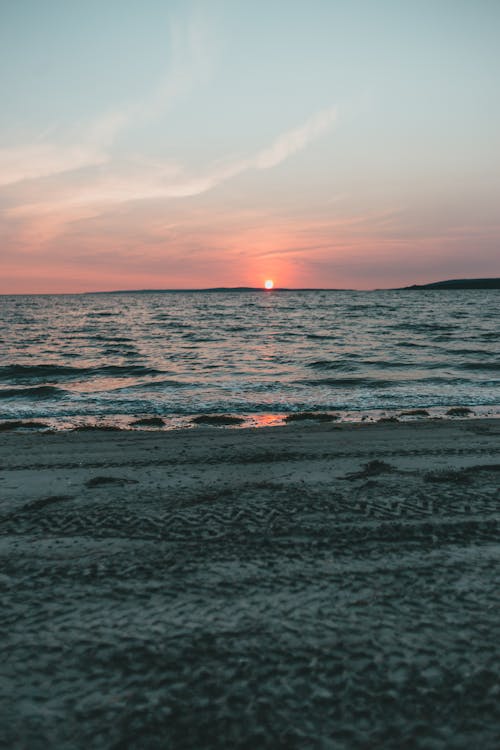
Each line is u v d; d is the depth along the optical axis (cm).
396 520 526
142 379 1934
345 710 262
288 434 1000
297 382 1816
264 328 5009
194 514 551
